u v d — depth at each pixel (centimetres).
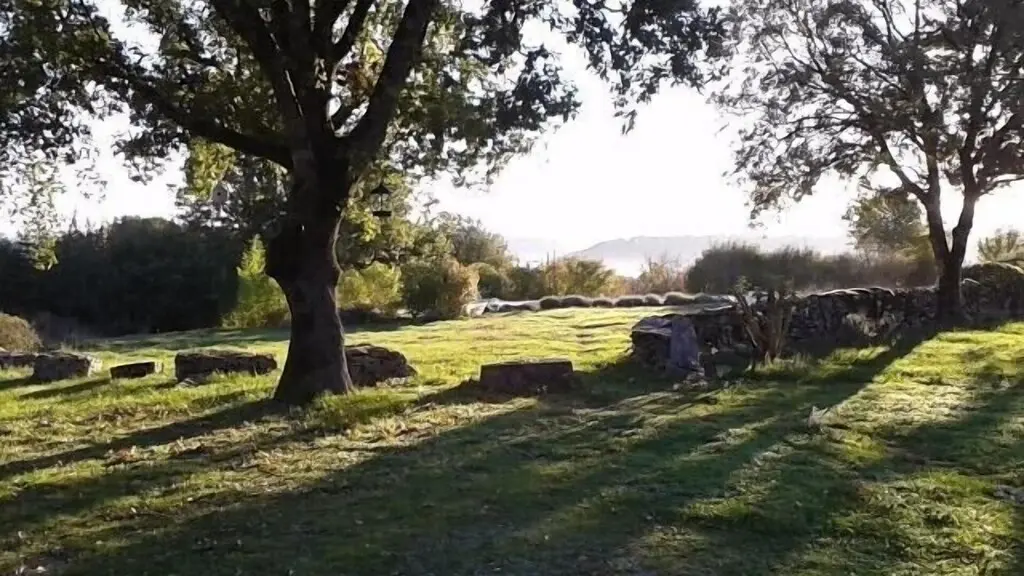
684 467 661
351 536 521
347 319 2625
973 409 886
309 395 1012
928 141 1725
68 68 948
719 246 3266
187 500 614
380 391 1068
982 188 1800
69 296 3769
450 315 2698
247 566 475
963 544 488
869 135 1823
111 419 979
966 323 1783
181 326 3766
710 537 506
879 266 2958
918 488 594
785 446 726
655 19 971
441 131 1098
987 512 546
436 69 1119
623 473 650
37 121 964
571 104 982
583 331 1984
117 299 3762
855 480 615
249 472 692
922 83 1675
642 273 3553
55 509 604
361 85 1116
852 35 1742
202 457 754
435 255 2594
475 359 1474
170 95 1022
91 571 477
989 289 2050
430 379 1195
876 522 523
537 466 681
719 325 1420
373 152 988
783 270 2995
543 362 1077
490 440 785
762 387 1054
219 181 1386
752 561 468
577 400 998
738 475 633
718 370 1220
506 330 2094
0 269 3697
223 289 3612
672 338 1252
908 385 1049
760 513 538
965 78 1664
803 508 549
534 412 920
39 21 881
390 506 581
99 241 3950
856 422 826
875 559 469
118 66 961
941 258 1847
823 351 1374
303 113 988
